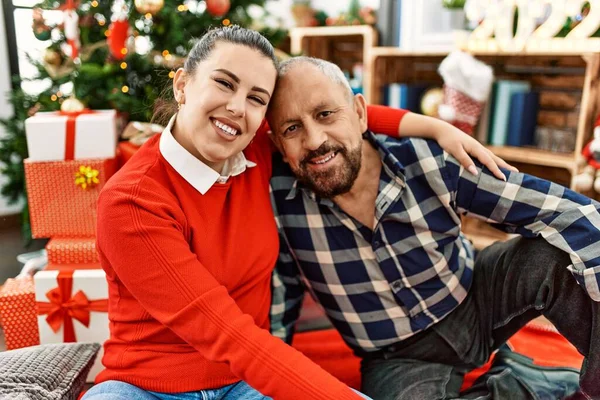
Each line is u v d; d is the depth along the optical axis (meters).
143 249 0.94
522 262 1.24
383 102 2.92
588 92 2.12
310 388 0.86
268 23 3.47
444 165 1.21
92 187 1.67
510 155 2.43
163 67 1.97
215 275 1.05
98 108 2.16
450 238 1.27
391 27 2.92
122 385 1.02
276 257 1.17
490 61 2.72
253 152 1.21
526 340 1.77
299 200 1.26
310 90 1.09
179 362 1.03
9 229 3.14
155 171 1.02
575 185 2.17
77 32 2.04
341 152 1.13
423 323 1.30
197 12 2.25
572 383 1.33
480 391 1.32
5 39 3.17
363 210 1.24
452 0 2.50
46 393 1.07
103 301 1.57
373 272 1.27
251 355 0.87
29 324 1.63
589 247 1.10
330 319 1.40
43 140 1.64
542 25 2.17
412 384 1.26
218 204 1.06
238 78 0.98
